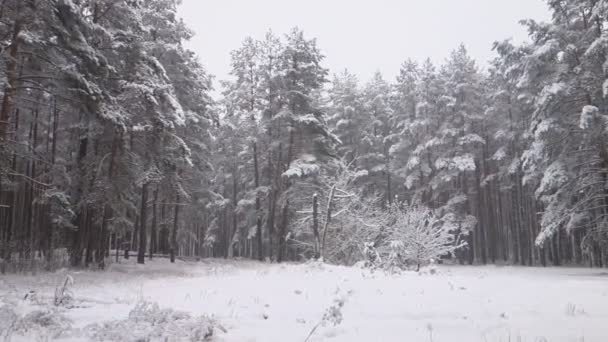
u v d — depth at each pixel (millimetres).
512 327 6078
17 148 15141
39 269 13375
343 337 5473
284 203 26734
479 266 28969
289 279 12375
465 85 33812
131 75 16875
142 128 17328
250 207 31438
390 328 6031
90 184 17156
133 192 20656
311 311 7320
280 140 28047
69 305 7156
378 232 20188
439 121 35531
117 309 7008
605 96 18062
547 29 21203
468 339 5371
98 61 14320
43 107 20266
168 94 17312
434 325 6234
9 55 12461
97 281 11945
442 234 16922
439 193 34312
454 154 33969
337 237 20812
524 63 21859
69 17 13250
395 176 38438
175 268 19703
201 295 9047
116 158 17438
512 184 33531
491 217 35094
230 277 14094
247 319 6488
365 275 12781
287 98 27516
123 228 18922
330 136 27859
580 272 19750
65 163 18359
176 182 22656
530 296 8930
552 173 19766
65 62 14078
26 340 4832
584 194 21078
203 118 25391
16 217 24219
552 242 30219
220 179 37219
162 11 22234
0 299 7305
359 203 21766
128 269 17641
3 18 13070
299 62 27547
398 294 9125
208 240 39438
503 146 32438
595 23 20125
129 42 16797
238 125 34188
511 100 31719
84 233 17625
